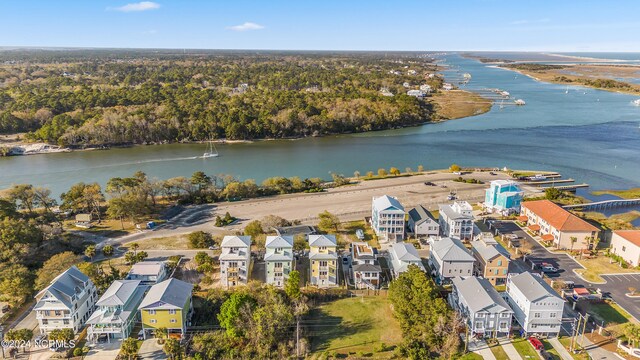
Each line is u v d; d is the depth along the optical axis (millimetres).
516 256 104000
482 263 94125
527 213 123062
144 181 139500
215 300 83375
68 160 196625
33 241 101000
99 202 136750
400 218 113500
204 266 94938
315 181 157250
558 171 176875
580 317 75438
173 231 119062
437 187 153125
